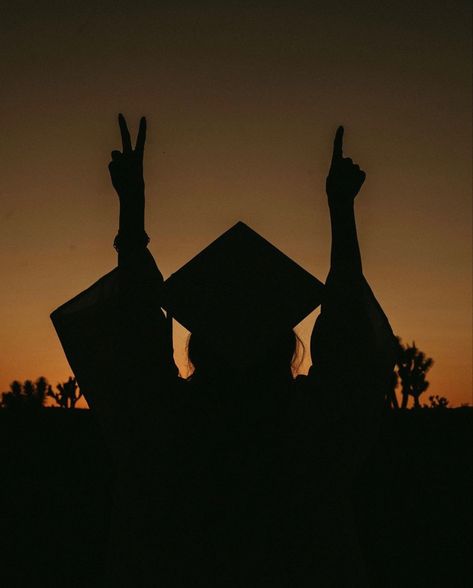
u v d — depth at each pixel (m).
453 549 10.49
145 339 2.06
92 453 23.23
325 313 2.06
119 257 2.10
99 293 2.14
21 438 24.97
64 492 15.61
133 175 2.13
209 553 2.03
